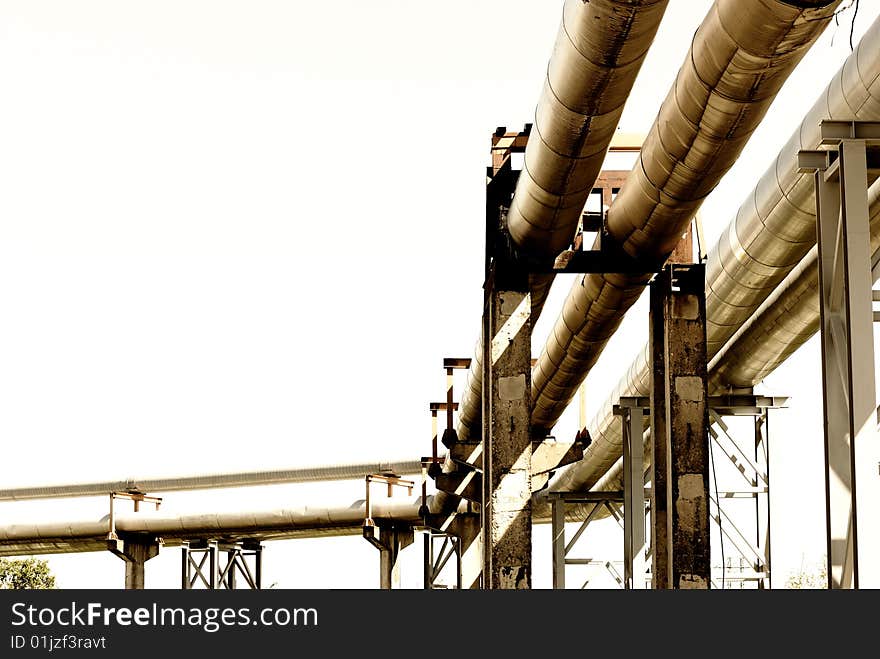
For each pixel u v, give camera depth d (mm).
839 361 10727
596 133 11742
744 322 18531
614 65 10469
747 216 14852
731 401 22609
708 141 11266
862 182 10289
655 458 15820
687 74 10703
